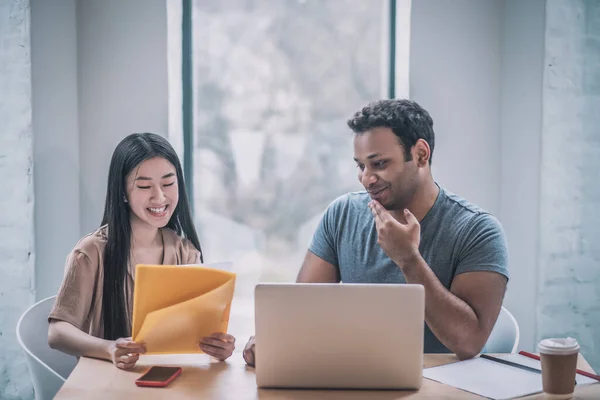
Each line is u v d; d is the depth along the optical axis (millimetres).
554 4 2803
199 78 3070
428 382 1616
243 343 2109
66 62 2871
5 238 2797
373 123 1926
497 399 1497
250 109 3094
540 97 2850
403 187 1953
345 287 1547
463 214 2020
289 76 3090
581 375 1662
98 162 2959
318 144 3119
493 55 3047
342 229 2193
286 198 3133
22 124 2773
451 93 3053
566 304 2896
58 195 2875
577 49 2832
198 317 1724
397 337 1548
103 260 2104
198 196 3117
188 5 3039
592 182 2873
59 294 2035
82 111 2947
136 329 1734
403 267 1813
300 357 1564
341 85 3100
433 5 3021
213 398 1525
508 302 3006
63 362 2164
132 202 2117
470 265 1923
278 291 1551
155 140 2164
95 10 2928
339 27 3080
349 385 1571
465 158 3072
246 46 3074
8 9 2738
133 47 2953
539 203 2873
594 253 2889
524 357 1795
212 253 3133
